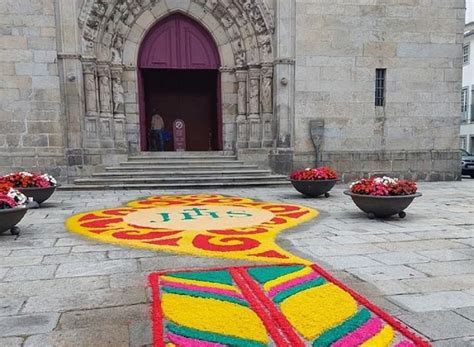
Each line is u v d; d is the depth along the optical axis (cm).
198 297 383
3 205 648
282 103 1434
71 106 1323
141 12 1466
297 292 396
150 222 764
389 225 727
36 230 697
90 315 354
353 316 342
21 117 1303
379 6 1462
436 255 535
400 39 1486
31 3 1279
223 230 693
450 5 1506
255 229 699
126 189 1280
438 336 311
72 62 1311
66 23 1300
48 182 961
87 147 1366
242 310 354
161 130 1864
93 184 1298
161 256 536
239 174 1401
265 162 1481
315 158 1462
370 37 1466
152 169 1392
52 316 351
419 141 1530
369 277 447
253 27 1468
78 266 495
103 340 308
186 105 1936
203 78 1930
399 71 1497
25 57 1290
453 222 752
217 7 1492
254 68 1491
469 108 3303
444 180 1559
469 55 3272
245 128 1536
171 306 362
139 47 1490
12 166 1309
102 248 578
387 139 1509
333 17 1438
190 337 305
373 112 1491
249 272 458
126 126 1501
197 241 613
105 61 1405
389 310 359
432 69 1516
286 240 619
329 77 1454
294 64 1434
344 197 1110
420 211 878
